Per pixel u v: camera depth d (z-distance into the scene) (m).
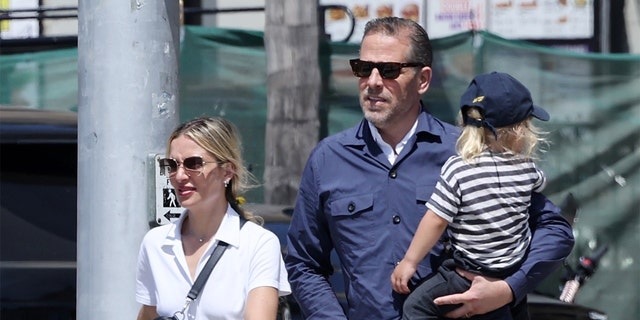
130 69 13.03
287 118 24.91
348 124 25.00
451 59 25.27
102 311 13.09
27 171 18.39
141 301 11.98
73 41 29.97
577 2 31.97
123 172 13.05
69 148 18.62
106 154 13.06
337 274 16.58
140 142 13.07
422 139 12.64
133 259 13.06
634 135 25.09
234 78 25.84
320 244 13.02
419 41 12.55
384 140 12.70
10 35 36.91
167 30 13.27
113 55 13.03
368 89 12.44
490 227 11.94
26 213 18.12
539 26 32.25
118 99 13.03
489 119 12.00
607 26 31.83
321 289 12.87
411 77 12.47
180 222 11.88
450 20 32.69
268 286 11.42
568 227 12.52
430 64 12.76
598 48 31.92
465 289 12.04
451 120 25.14
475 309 11.96
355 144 12.73
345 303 15.50
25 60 27.44
